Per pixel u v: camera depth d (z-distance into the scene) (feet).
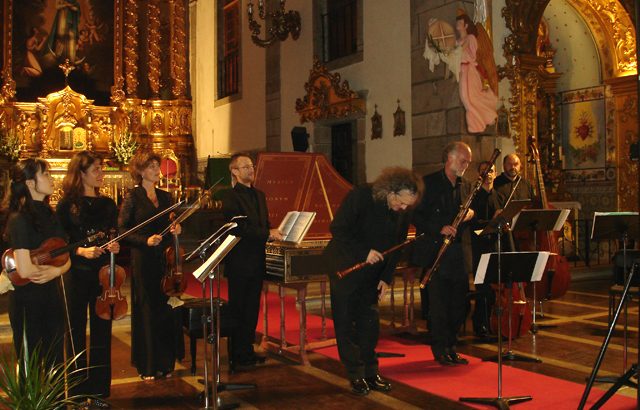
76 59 53.62
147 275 17.72
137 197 17.65
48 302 13.51
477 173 31.60
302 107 41.42
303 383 17.52
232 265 18.72
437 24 32.19
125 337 23.76
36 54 52.65
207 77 55.42
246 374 18.47
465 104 31.32
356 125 38.14
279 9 44.57
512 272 15.20
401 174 15.47
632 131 40.19
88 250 14.76
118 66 54.49
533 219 21.17
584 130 43.04
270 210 21.18
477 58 31.60
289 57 44.27
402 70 34.63
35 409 11.39
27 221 13.17
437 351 19.02
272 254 19.71
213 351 14.21
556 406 15.14
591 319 25.59
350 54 39.11
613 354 20.16
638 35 10.82
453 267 18.81
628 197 40.57
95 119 53.26
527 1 33.06
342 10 40.09
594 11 40.34
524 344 21.59
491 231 18.01
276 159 21.36
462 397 15.71
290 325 25.25
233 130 51.57
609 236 19.44
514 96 32.96
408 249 22.07
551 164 43.78
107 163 52.65
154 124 55.52
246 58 49.65
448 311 19.19
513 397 15.53
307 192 21.77
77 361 14.97
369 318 16.70
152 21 55.93
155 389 17.13
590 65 42.37
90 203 15.51
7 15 51.57
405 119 34.53
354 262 16.02
